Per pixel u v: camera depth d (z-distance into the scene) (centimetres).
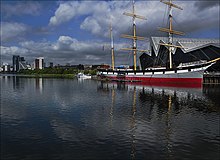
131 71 13862
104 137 2252
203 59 12275
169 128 2573
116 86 9569
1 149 1948
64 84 11331
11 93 6669
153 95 5875
